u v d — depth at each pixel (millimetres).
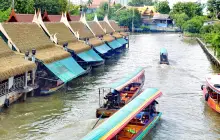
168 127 29281
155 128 28984
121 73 51406
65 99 36031
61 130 27453
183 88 43031
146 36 125188
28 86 35375
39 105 33469
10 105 32688
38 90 37656
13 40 37250
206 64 62469
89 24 68312
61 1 83375
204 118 31828
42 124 28594
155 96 30547
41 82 39344
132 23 141000
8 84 31984
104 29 75312
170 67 57906
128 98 34250
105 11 139375
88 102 35250
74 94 38156
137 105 27031
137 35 128500
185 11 156625
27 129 27359
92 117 30578
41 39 42938
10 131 26734
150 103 28969
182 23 139750
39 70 40094
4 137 25531
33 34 42031
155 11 175500
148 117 28703
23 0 69000
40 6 75688
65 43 45344
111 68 55875
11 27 38656
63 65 40281
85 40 58969
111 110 29266
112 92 31391
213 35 71812
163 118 31531
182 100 37594
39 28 44844
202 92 41188
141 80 42719
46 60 37531
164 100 37375
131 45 92625
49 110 32188
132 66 58406
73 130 27469
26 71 33344
